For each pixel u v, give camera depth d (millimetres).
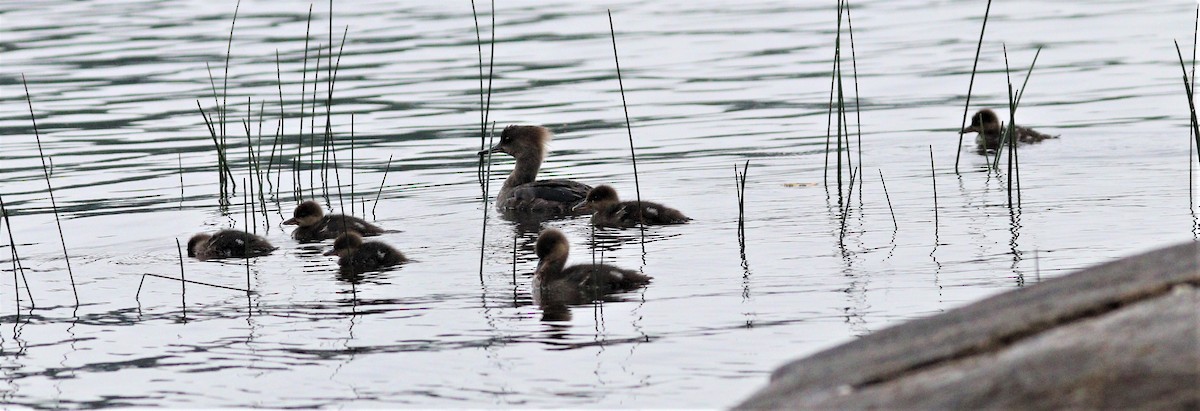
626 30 38406
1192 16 38125
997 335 4914
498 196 18906
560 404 8711
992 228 15141
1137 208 16125
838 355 5426
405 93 29188
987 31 36906
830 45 34938
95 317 11922
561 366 9641
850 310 11172
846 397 4641
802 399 4820
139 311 12117
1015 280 12234
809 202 17484
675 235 15445
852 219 16062
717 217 16641
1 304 12586
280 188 20328
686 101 27672
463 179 20844
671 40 36500
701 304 11562
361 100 28438
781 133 24016
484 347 10297
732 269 13195
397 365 9844
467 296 12312
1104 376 4098
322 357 10180
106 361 10320
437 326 11094
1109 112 25297
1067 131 23578
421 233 16328
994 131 22453
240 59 33938
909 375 4734
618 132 24594
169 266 14461
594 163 21781
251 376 9711
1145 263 5531
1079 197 17094
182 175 21250
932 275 12586
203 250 15117
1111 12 39781
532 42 36406
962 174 19641
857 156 21656
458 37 37344
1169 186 17672
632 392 8922
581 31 38344
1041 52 33250
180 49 35594
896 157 21484
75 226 17312
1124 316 4637
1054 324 4906
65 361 10359
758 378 9148
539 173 20938
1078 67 30922
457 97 28609
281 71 32000
